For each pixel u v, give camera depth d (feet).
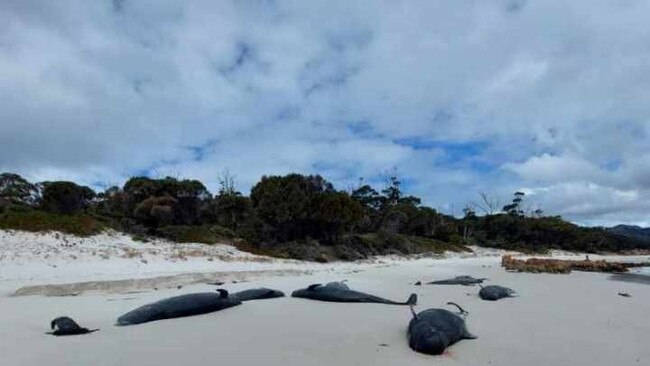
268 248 131.75
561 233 273.75
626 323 39.24
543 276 87.86
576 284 72.02
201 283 63.36
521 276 86.94
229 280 67.87
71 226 106.32
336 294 47.60
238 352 27.78
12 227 98.32
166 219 126.72
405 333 32.91
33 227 100.37
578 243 279.28
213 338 31.07
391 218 207.10
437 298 51.85
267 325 35.40
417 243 192.65
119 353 27.27
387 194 267.39
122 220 122.62
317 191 160.25
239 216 150.10
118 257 90.02
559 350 29.84
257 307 43.14
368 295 48.06
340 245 144.87
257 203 151.12
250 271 83.35
